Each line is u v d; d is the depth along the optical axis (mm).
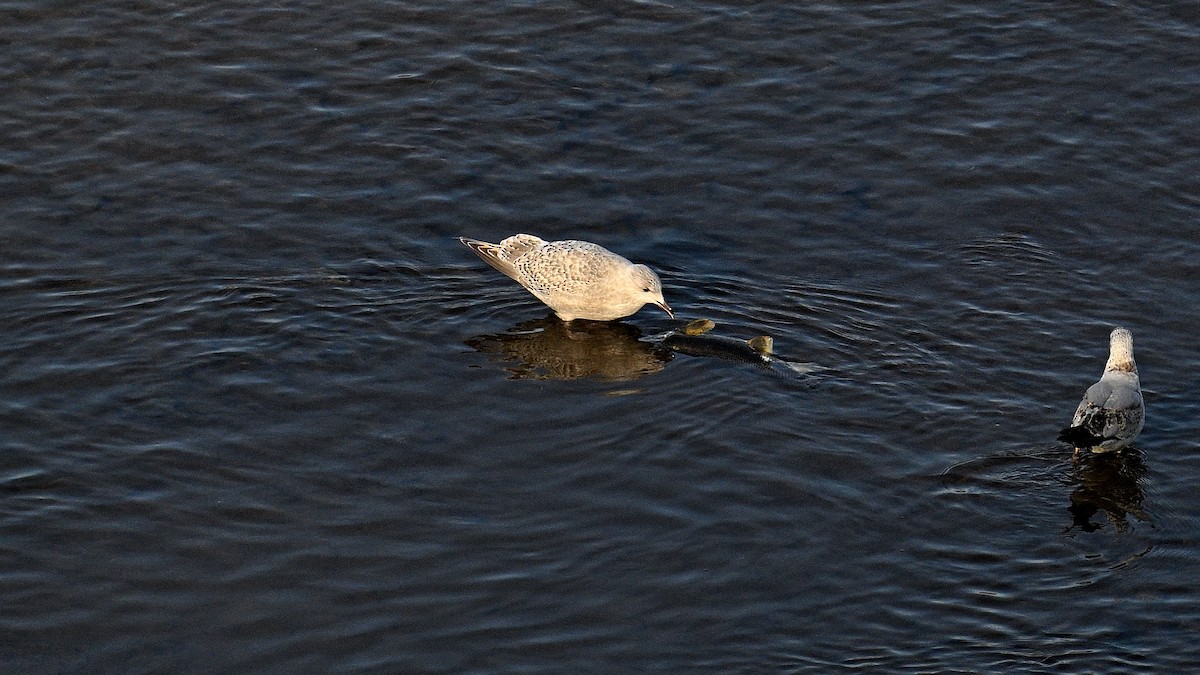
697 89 21359
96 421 15359
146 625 13047
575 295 16766
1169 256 18422
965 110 21031
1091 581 13734
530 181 19641
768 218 19078
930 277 18031
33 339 16469
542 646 12898
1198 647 13000
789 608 13375
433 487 14656
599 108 20953
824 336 17000
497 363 16469
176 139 20125
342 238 18469
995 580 13750
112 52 21688
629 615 13242
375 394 15906
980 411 15859
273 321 16922
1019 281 17953
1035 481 14898
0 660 12656
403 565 13727
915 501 14625
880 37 22453
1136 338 17047
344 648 12852
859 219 19078
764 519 14344
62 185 19219
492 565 13750
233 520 14195
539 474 14867
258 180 19453
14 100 20656
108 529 14055
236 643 12891
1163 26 22688
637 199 19375
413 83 21359
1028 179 19781
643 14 22797
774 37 22406
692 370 16406
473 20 22641
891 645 13016
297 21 22500
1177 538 14258
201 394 15789
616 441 15312
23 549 13781
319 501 14453
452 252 18344
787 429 15516
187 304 17141
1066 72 21781
